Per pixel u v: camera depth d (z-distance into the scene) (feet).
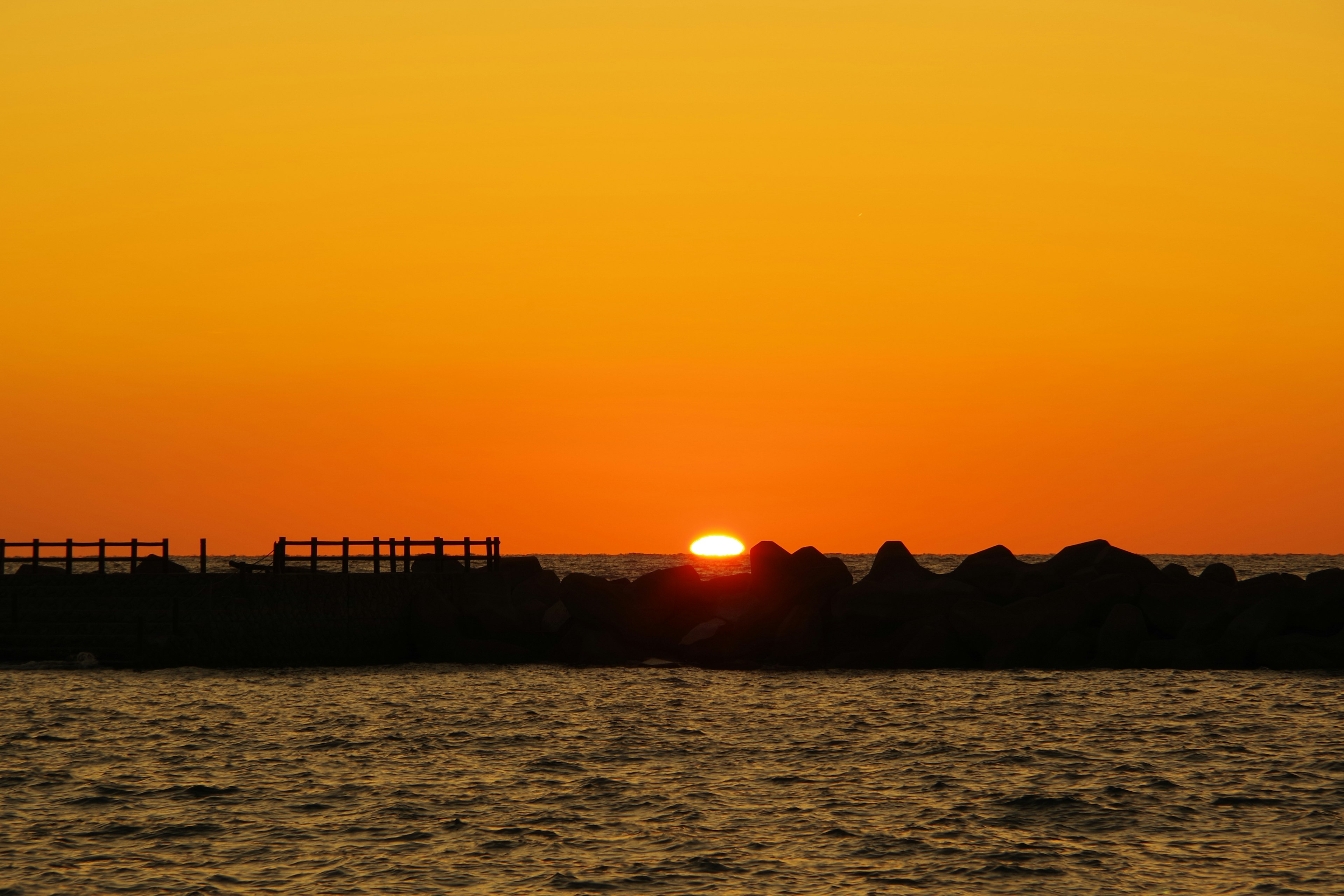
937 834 152.87
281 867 139.33
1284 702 262.47
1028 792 175.22
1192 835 152.35
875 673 315.17
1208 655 316.60
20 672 304.91
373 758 201.16
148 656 314.14
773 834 152.76
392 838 150.92
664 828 155.74
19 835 152.05
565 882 133.80
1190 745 212.02
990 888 132.05
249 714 247.29
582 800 171.01
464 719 242.17
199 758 200.95
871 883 133.80
